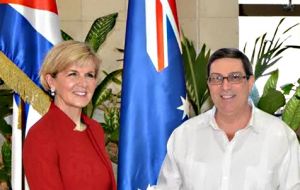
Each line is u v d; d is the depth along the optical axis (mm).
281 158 1817
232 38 3932
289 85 2867
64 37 2945
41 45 2123
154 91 2143
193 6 3863
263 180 1799
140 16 2158
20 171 2074
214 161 1851
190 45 2930
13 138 2102
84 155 1651
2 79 2043
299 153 1840
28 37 2102
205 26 3887
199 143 1903
